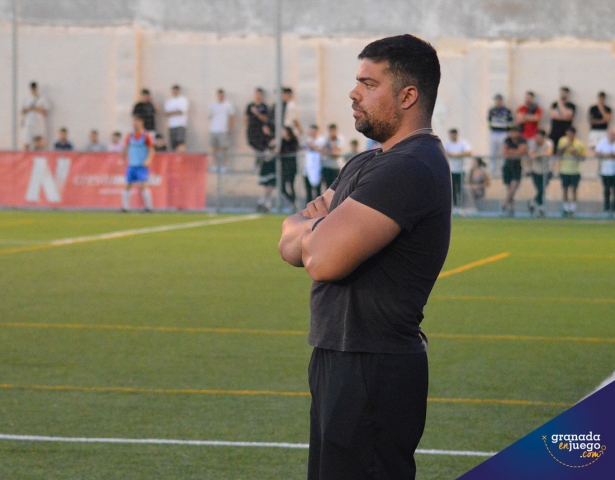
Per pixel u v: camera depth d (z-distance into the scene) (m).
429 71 4.18
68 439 7.86
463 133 37.72
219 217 31.02
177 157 32.56
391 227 3.97
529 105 35.19
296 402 9.03
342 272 4.01
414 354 4.16
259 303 14.65
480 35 37.56
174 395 9.27
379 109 4.17
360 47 37.91
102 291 15.74
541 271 18.66
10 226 27.31
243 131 38.53
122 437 7.92
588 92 37.53
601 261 20.31
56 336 12.11
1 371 10.24
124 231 26.16
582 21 37.41
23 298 15.02
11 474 7.01
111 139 39.03
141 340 11.88
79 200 32.75
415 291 4.13
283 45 38.41
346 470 4.16
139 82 39.00
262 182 32.72
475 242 24.09
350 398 4.12
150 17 38.88
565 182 31.39
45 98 38.75
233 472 7.07
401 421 4.14
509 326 12.95
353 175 4.29
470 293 15.87
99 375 10.08
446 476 6.97
